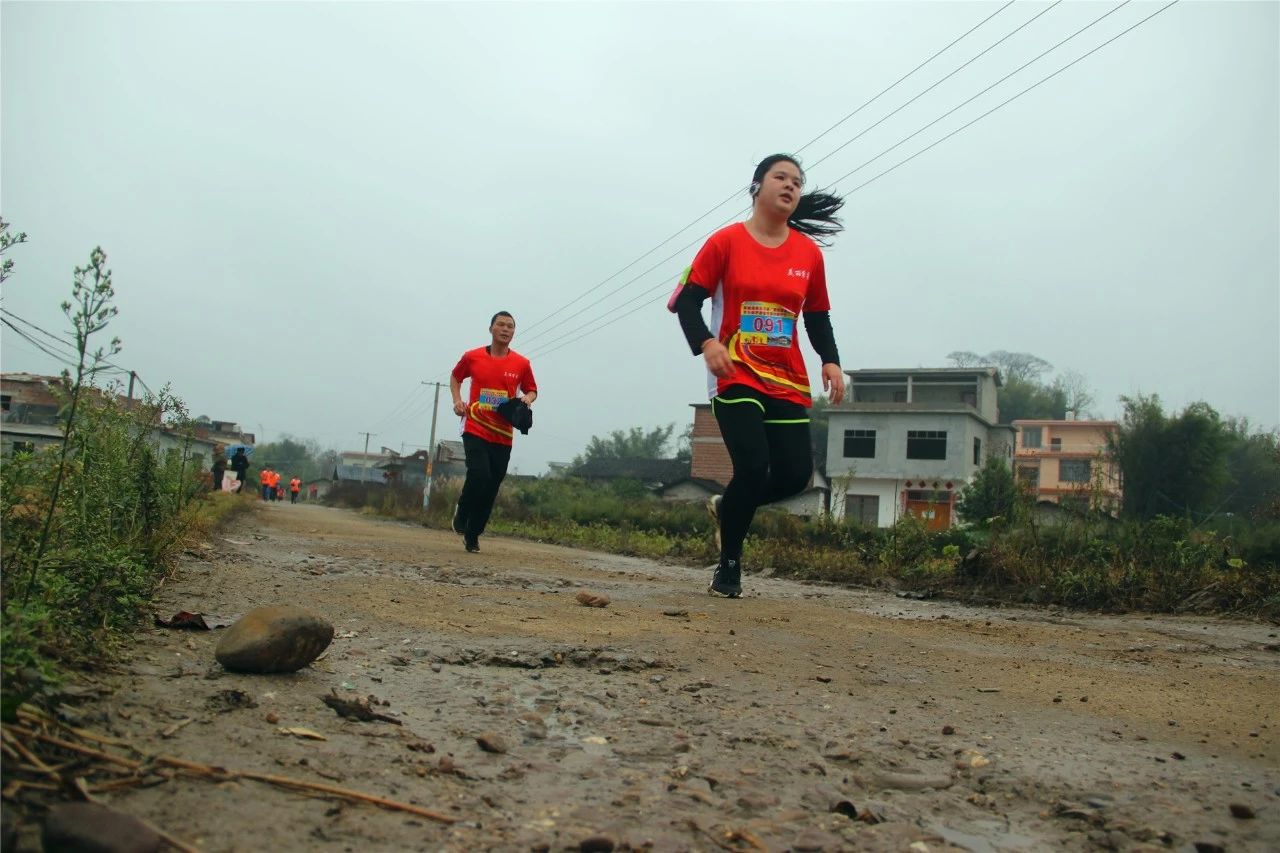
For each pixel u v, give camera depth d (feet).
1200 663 14.71
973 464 131.23
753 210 18.84
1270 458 98.22
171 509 18.33
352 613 13.48
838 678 11.41
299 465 394.73
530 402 29.66
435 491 101.30
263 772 6.44
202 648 10.00
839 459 132.87
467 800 6.51
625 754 7.85
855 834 6.43
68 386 8.61
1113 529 29.07
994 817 6.98
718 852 5.98
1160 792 7.55
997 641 15.89
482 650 11.50
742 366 18.28
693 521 60.34
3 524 9.31
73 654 8.46
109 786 5.77
